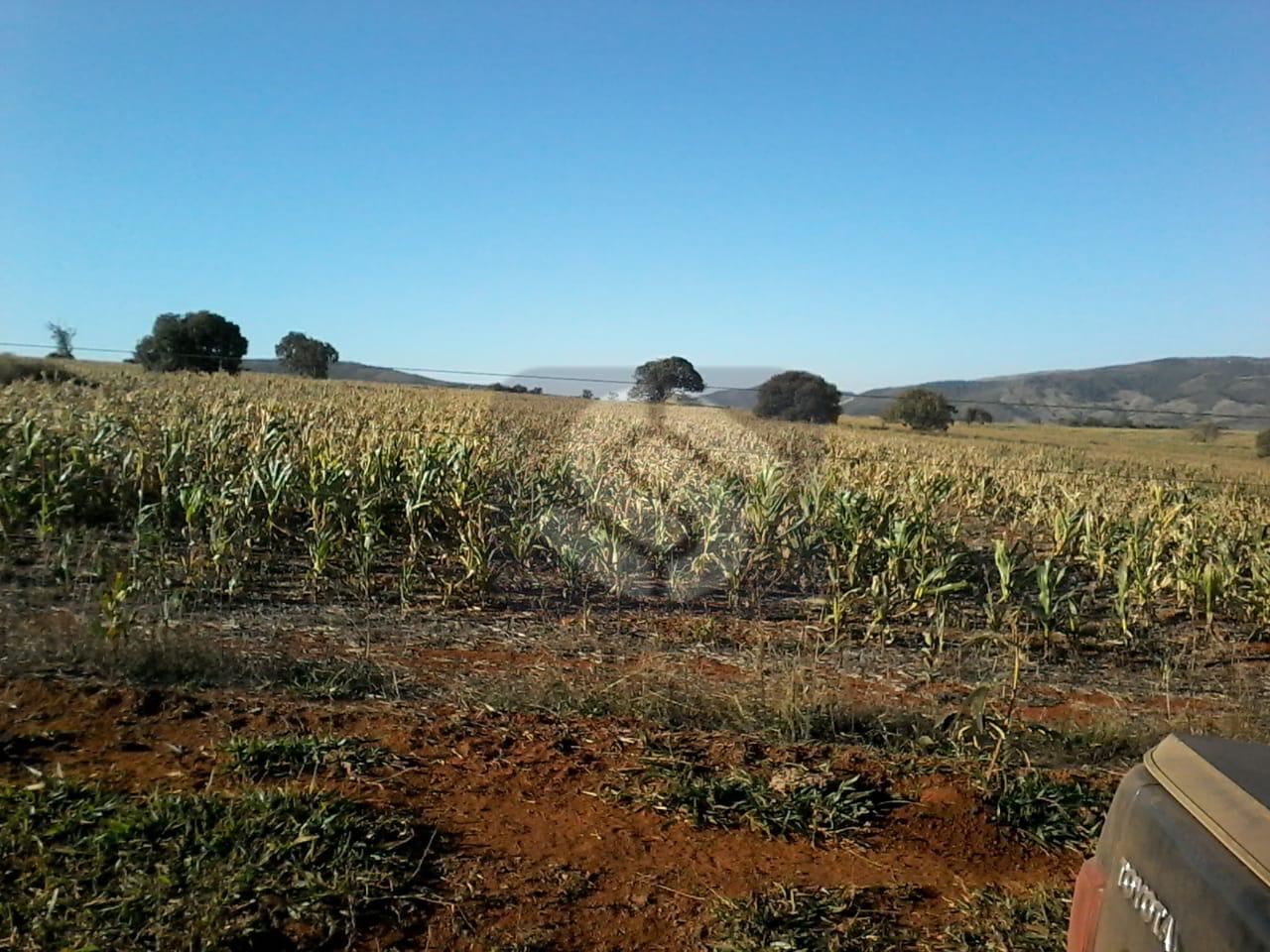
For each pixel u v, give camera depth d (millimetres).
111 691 6156
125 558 10008
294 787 5055
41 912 3830
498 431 24438
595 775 5594
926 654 9430
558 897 4363
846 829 5176
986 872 4938
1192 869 2105
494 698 6820
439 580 10781
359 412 25969
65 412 15562
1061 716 7719
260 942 3834
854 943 4195
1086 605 12586
